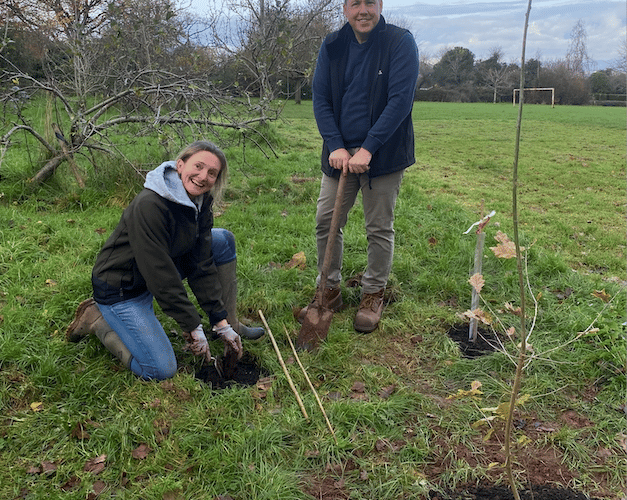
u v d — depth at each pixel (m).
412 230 5.23
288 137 12.40
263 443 2.38
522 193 8.11
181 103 6.80
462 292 3.99
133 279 2.67
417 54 3.13
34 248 4.11
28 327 3.05
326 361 3.08
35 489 2.11
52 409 2.52
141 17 7.41
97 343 2.95
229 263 3.07
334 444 2.41
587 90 50.38
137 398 2.61
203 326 3.31
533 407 2.75
